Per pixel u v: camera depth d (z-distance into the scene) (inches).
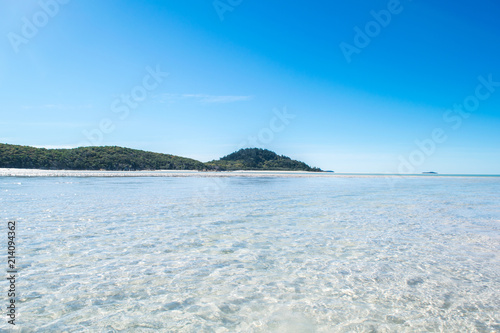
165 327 178.9
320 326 182.9
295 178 2364.7
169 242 364.5
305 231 434.3
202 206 667.4
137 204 679.7
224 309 202.7
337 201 813.9
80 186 1152.2
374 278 259.0
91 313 194.2
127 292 226.1
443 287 241.6
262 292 229.8
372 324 185.9
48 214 536.1
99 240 368.5
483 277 262.8
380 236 408.8
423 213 615.2
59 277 251.9
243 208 647.1
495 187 1587.1
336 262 299.4
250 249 340.5
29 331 171.5
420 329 180.7
